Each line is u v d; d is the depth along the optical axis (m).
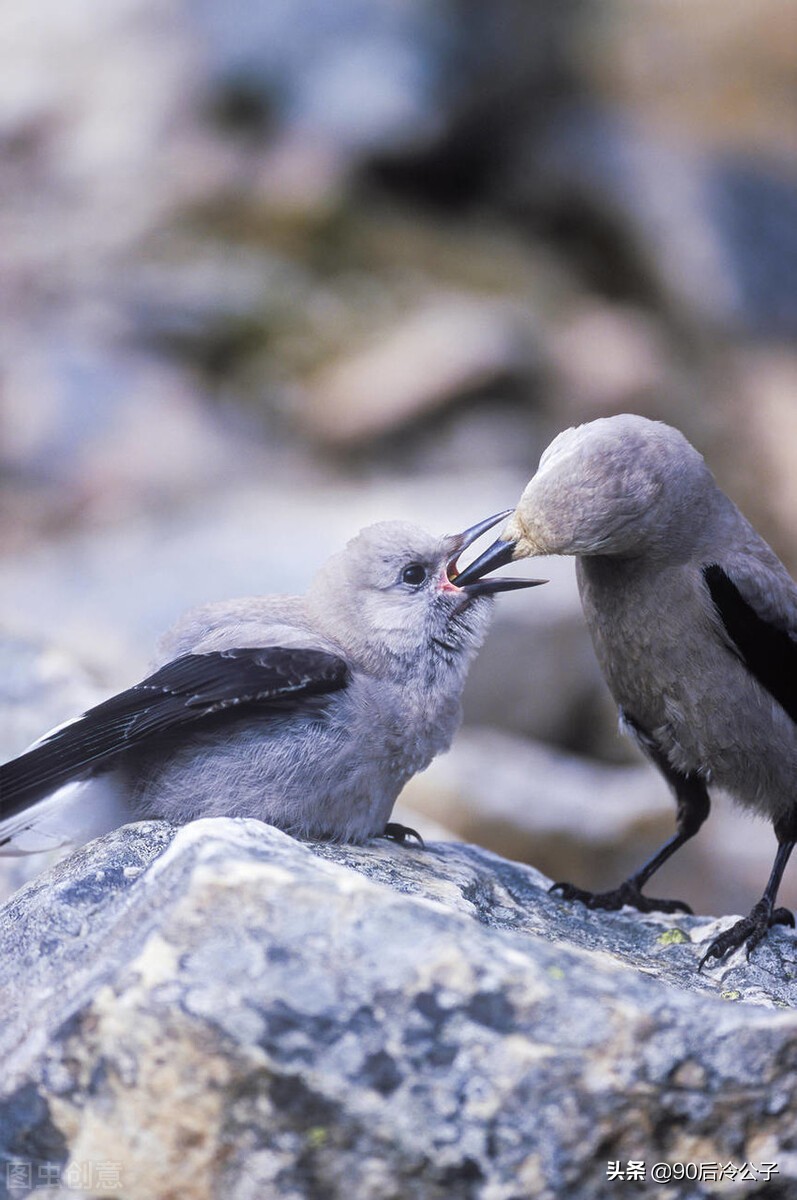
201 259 23.36
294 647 6.43
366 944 4.41
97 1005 4.48
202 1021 4.30
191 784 6.29
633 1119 4.27
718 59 29.14
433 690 6.72
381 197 25.77
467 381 21.33
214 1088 4.29
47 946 5.25
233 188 24.78
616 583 6.95
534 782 13.11
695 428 23.06
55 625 13.86
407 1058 4.27
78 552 16.66
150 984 4.40
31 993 4.99
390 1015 4.30
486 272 24.44
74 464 19.34
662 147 26.94
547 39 26.97
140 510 18.66
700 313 25.22
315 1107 4.25
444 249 24.94
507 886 6.94
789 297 25.69
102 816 6.40
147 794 6.35
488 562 6.77
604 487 6.54
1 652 9.32
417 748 6.68
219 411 20.55
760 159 27.11
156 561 15.51
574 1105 4.25
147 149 25.36
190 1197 4.33
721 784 7.20
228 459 19.62
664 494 6.64
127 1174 4.39
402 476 20.16
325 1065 4.26
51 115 25.94
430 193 26.14
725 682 6.87
